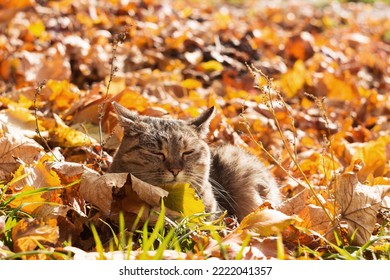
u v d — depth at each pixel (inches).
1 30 452.8
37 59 397.1
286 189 287.4
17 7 466.3
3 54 407.2
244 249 178.2
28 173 201.5
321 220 213.5
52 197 204.8
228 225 227.0
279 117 375.6
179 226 192.5
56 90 324.5
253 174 267.9
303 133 363.9
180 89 412.2
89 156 257.0
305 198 220.2
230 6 919.7
